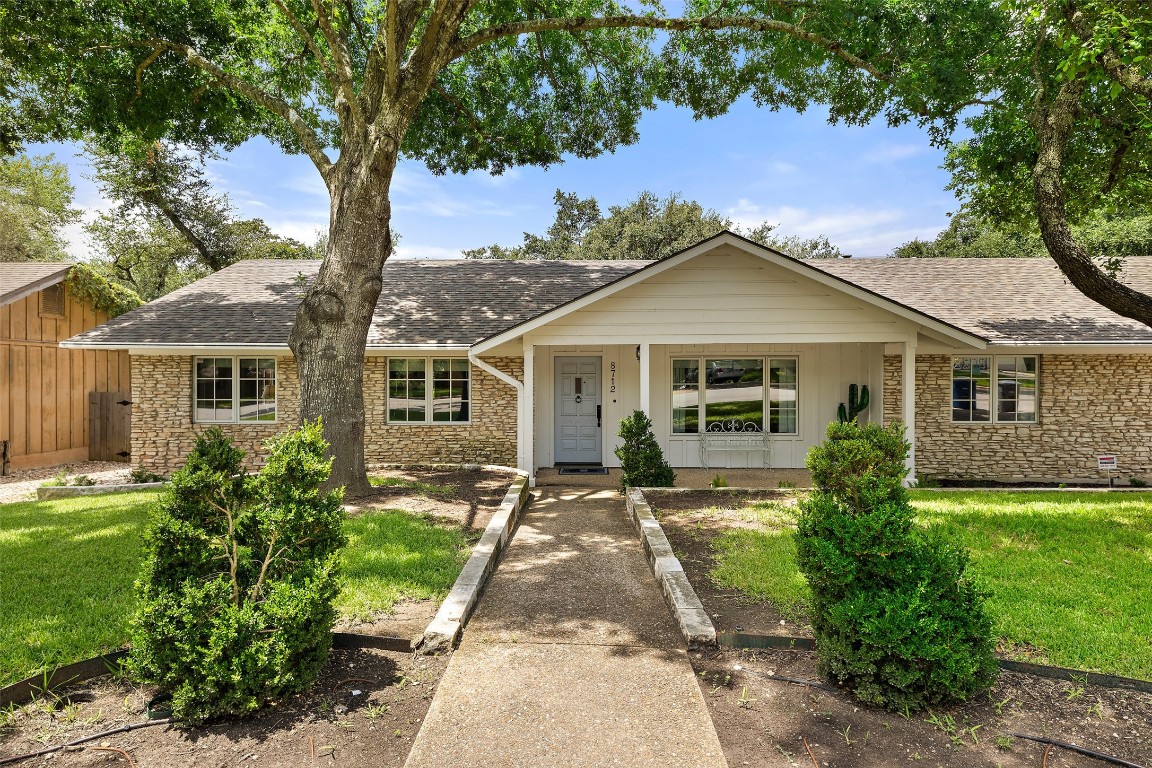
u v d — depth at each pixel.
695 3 11.19
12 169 29.08
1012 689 3.53
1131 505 8.33
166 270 30.03
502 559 6.38
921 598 3.37
